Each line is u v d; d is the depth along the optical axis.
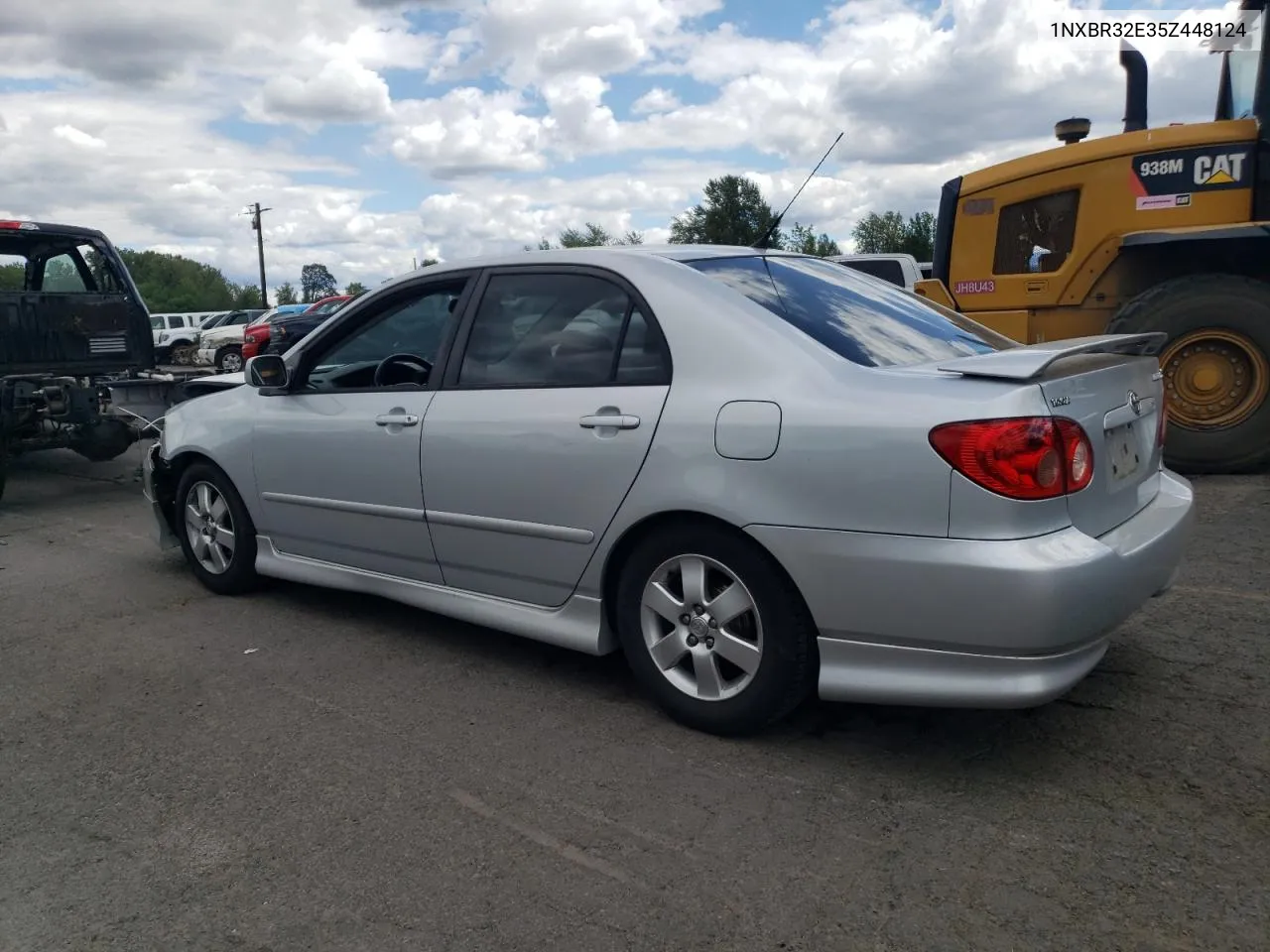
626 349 3.66
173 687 4.20
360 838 2.96
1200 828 2.83
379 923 2.56
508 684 4.11
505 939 2.48
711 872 2.72
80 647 4.75
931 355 3.57
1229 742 3.32
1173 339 7.20
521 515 3.88
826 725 3.59
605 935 2.48
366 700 3.99
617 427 3.56
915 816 2.96
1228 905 2.49
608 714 3.77
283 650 4.61
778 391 3.25
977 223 8.44
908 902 2.56
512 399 3.93
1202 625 4.32
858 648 3.14
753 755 3.39
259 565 5.23
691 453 3.37
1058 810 2.96
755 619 3.35
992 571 2.85
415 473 4.24
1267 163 7.54
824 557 3.11
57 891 2.77
